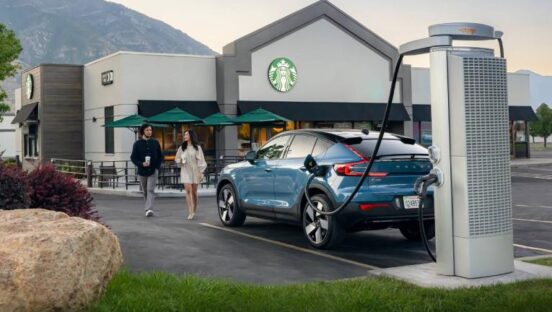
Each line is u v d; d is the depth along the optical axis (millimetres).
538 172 29359
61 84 31891
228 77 28000
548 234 10195
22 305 4172
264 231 10523
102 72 29109
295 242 9383
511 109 37844
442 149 6352
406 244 9234
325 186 8508
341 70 30891
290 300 5316
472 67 6266
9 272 4160
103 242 4758
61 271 4316
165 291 5484
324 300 5336
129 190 21641
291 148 9648
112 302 5031
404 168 8367
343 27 30859
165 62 27562
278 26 29078
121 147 26969
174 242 9336
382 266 7602
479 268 6234
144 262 7781
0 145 49125
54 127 31766
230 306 5180
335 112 30156
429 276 6375
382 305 5199
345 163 8375
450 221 6336
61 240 4391
